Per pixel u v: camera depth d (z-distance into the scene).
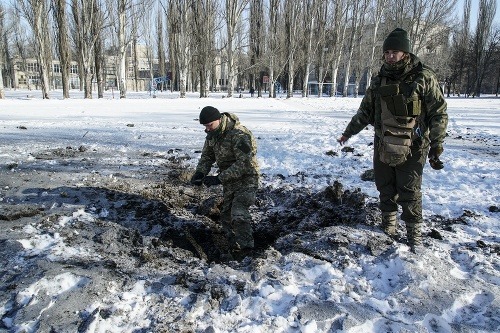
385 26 43.41
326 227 4.32
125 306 2.80
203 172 4.40
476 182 6.21
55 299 2.84
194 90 57.47
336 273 3.32
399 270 3.31
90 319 2.61
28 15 28.11
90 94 29.56
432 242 3.96
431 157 3.56
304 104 27.12
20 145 8.95
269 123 14.00
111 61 72.81
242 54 46.34
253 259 3.61
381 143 3.71
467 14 58.69
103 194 5.46
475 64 57.88
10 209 4.76
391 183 3.96
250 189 4.23
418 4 41.53
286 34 36.78
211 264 3.55
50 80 60.75
